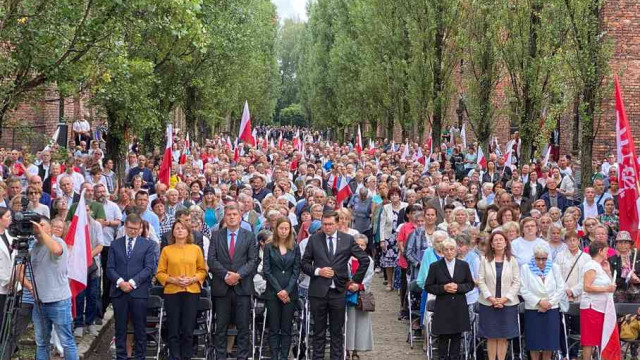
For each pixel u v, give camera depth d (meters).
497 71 27.28
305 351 12.85
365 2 44.31
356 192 21.72
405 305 15.95
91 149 28.48
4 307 11.05
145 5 15.23
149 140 29.16
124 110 22.47
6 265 11.05
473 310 13.04
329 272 12.14
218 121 48.84
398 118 40.22
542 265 12.13
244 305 12.23
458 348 12.33
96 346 13.77
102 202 14.80
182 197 16.86
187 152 33.19
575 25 20.38
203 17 28.53
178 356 12.21
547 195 19.55
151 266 12.19
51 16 14.50
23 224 10.31
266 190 19.98
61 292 11.04
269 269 12.32
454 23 31.00
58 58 14.89
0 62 13.97
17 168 18.05
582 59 20.30
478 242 13.65
